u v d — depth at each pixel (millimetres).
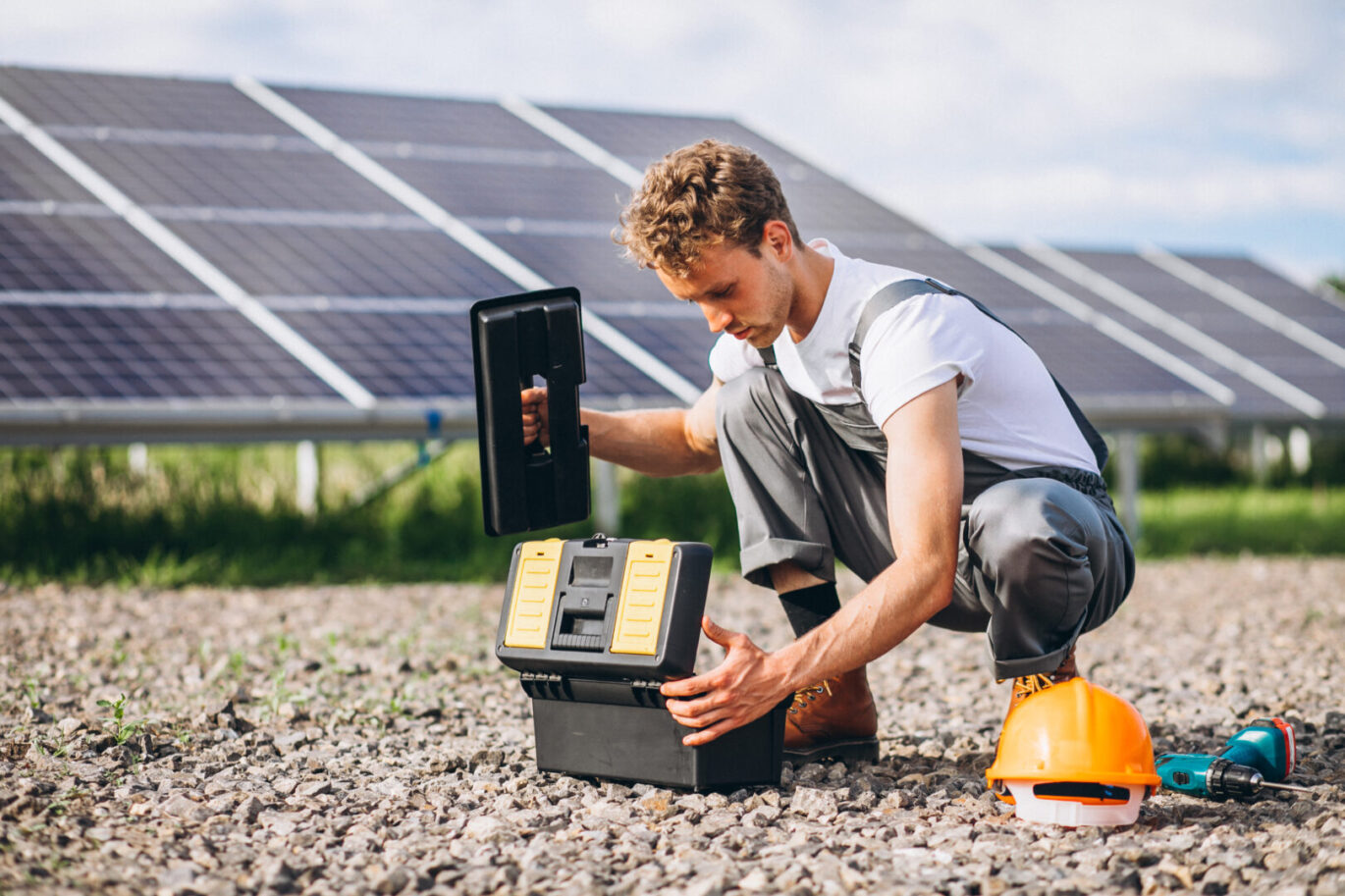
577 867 1941
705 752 2289
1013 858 1984
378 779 2537
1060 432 2373
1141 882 1869
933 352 2154
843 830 2152
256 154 8805
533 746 2867
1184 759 2428
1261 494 11898
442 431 6504
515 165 9648
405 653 4320
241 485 8242
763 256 2146
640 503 8430
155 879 1857
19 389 5746
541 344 2371
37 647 4273
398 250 7902
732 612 5734
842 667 2100
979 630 2568
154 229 7426
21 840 1993
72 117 8680
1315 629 5133
